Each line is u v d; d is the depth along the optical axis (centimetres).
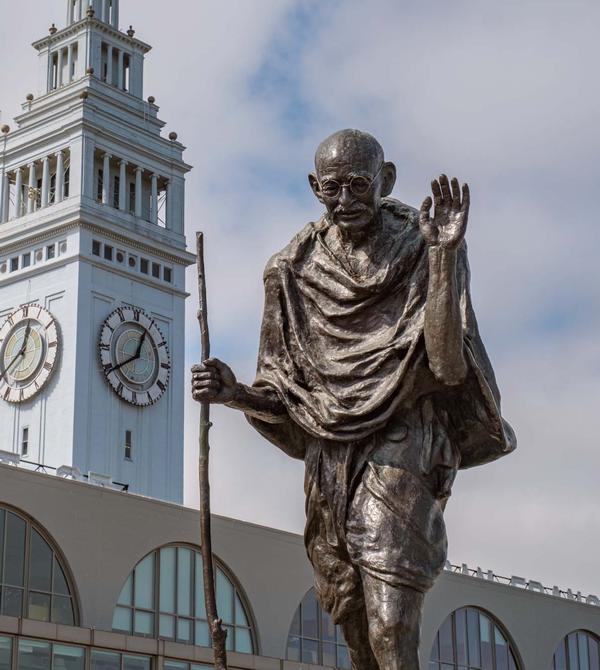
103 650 3300
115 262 6950
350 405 286
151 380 6888
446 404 291
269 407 296
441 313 272
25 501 3228
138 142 7162
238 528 3725
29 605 3200
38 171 7219
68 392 6644
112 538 3391
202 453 282
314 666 3803
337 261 296
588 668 4419
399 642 273
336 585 290
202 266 295
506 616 4209
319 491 288
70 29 7381
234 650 3644
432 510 282
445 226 274
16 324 6862
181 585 3550
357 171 288
